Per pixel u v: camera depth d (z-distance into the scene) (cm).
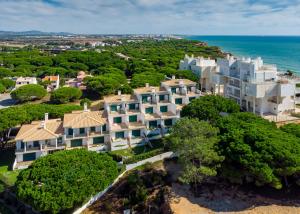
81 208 4112
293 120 6316
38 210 3712
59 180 3838
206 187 4288
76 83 11975
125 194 4338
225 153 4081
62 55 18462
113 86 10019
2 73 13725
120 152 5672
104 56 18388
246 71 7075
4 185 4619
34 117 6303
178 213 3806
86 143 5738
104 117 6012
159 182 4447
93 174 4025
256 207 3875
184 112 5753
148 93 6500
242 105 7181
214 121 5216
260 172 3638
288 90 6469
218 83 8081
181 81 7094
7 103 10044
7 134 6456
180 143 4134
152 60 15600
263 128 4409
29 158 5438
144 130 6125
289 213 3741
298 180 4047
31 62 17025
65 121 5741
